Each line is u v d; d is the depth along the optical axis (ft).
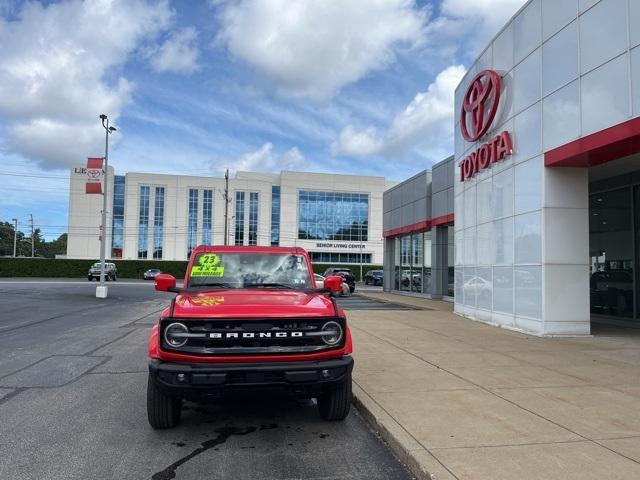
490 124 49.49
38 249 463.01
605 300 50.26
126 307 70.54
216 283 21.70
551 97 39.09
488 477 13.32
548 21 39.52
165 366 16.35
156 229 260.01
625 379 24.66
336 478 14.26
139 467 14.93
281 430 18.53
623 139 31.42
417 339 38.17
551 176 39.96
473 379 24.66
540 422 17.92
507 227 46.06
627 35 30.99
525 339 38.17
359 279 241.35
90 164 90.74
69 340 39.60
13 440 17.15
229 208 269.23
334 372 17.03
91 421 19.31
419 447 15.47
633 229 46.03
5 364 30.09
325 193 280.72
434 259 88.12
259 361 16.66
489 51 50.88
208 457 15.80
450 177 80.64
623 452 15.06
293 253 23.16
